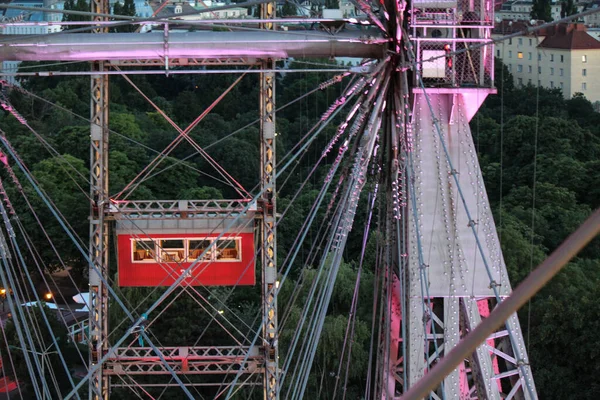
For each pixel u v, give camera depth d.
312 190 157.88
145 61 68.25
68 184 170.25
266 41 50.38
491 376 41.25
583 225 16.97
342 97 50.16
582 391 98.19
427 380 17.98
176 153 188.25
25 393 106.56
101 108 70.81
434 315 42.34
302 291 103.38
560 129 193.38
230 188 182.38
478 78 44.44
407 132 43.88
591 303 101.31
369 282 110.69
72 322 129.75
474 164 43.75
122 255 73.00
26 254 149.88
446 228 43.03
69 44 50.31
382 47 49.31
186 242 72.88
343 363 97.31
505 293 42.53
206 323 106.50
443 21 44.25
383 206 49.84
